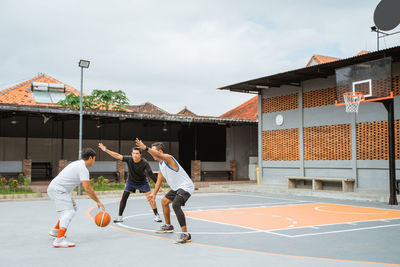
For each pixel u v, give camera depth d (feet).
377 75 49.42
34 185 65.82
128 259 18.92
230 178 87.81
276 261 18.67
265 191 65.05
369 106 56.59
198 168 81.82
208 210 40.93
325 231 28.07
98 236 25.12
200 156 88.22
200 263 18.19
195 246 22.09
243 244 23.17
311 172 65.36
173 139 97.09
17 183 58.34
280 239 24.86
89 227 28.81
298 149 67.62
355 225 31.01
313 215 37.06
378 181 55.26
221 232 27.40
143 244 22.57
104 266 17.60
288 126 69.51
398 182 52.49
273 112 72.90
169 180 23.75
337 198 54.39
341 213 38.55
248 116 123.85
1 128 84.33
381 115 55.11
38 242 23.29
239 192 65.98
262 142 75.20
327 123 62.64
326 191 58.75
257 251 21.24
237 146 90.58
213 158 88.28
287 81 66.90
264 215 36.94
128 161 30.66
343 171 60.03
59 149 89.10
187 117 76.23
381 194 52.54
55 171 88.43
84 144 89.86
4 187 59.41
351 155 58.75
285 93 70.49
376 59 51.24
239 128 91.15
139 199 53.52
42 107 63.41
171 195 25.40
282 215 36.99
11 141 85.25
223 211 40.06
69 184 22.39
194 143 90.17
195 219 34.14
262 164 74.95
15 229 28.22
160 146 24.52
